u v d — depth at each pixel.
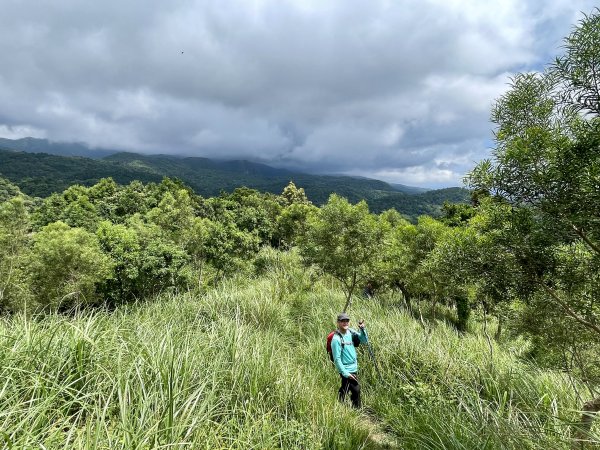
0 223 15.02
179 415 2.64
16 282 12.22
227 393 3.44
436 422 3.68
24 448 1.82
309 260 8.97
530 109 2.64
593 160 2.01
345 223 8.08
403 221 15.55
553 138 2.19
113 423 2.29
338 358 4.64
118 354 3.12
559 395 4.17
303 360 5.84
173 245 13.34
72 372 2.86
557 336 3.10
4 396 2.27
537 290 2.65
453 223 19.56
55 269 11.80
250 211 22.16
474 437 3.21
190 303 7.16
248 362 4.04
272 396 3.77
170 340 3.64
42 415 2.11
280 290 9.73
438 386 4.86
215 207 35.88
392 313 8.72
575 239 2.24
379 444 3.92
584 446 2.66
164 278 12.02
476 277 2.78
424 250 8.25
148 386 2.90
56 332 3.11
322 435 3.38
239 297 7.77
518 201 2.43
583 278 2.38
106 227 15.38
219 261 13.88
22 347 2.81
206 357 3.91
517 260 2.50
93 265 11.95
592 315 2.56
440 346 5.96
